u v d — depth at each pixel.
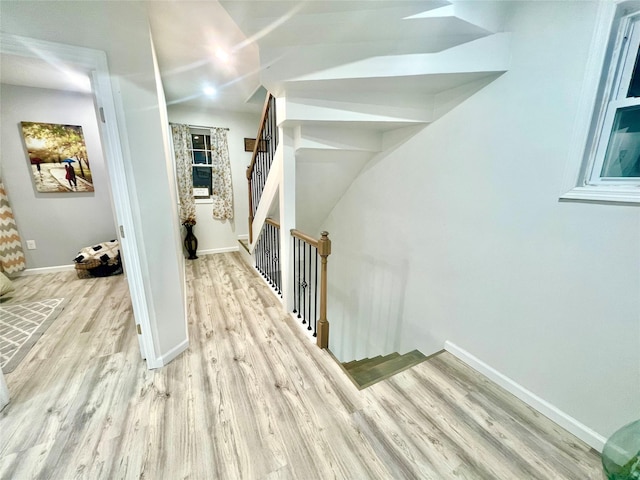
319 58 1.74
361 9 1.42
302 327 2.53
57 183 3.64
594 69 1.26
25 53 1.31
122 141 1.62
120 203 1.67
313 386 1.81
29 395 1.70
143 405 1.64
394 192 2.58
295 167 2.59
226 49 2.48
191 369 1.96
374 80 1.77
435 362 2.05
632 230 1.20
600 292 1.32
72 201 3.78
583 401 1.43
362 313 3.30
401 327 2.69
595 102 1.29
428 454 1.38
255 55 2.61
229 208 4.91
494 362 1.84
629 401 1.28
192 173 4.65
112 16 1.51
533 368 1.63
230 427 1.51
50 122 3.46
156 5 1.84
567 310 1.45
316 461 1.34
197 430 1.49
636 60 1.22
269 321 2.63
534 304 1.59
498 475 1.28
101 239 4.00
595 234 1.31
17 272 3.63
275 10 1.44
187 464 1.32
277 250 3.44
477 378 1.89
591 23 1.25
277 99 2.29
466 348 2.03
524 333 1.65
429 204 2.21
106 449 1.38
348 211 3.36
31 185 3.54
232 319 2.66
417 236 2.37
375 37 1.63
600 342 1.34
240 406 1.65
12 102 3.27
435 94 2.07
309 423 1.54
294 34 1.60
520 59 1.53
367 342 3.25
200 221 4.85
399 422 1.55
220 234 5.03
